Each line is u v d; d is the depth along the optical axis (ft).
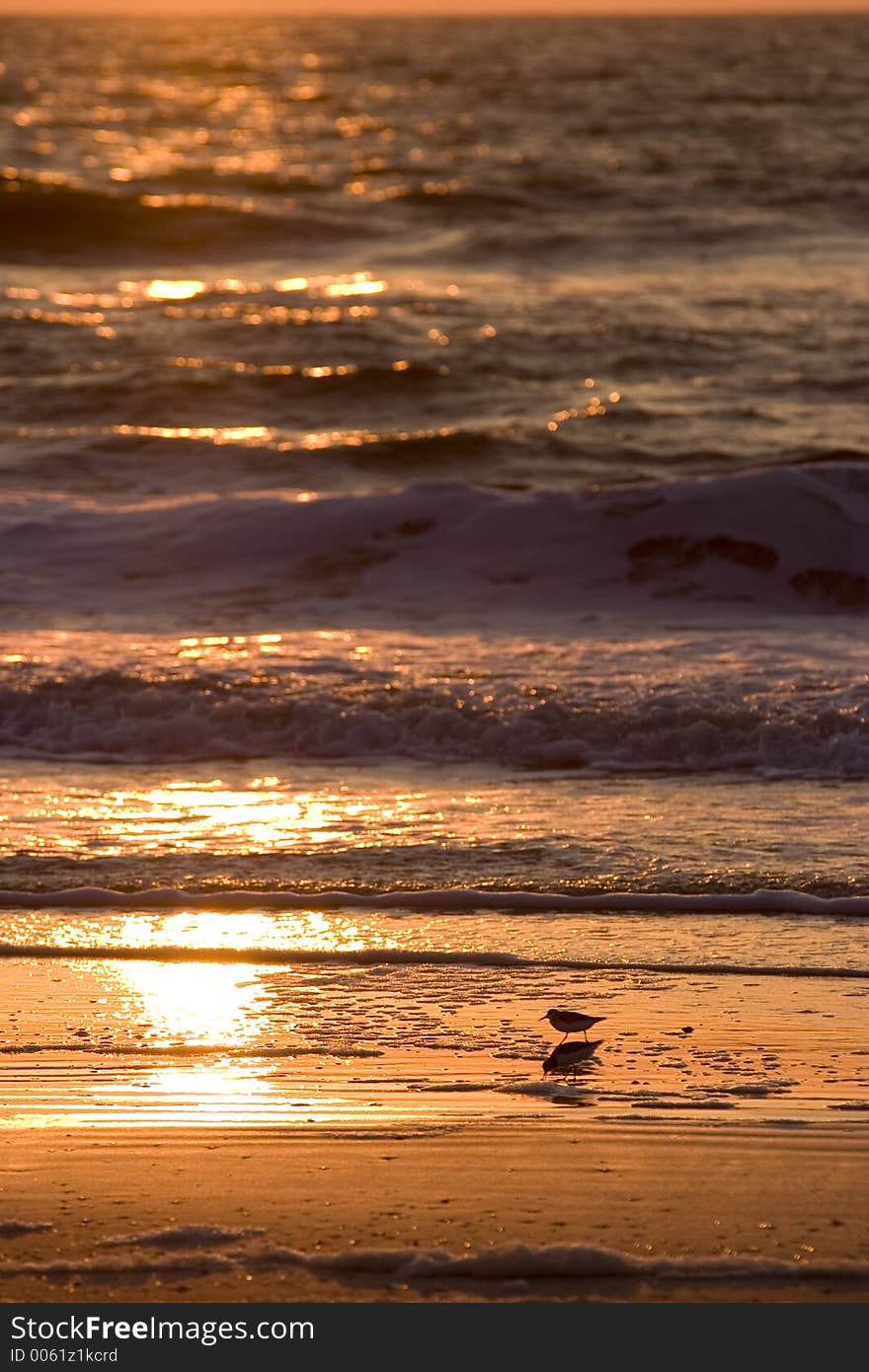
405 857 95.61
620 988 73.41
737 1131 55.62
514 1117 57.06
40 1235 47.60
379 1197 50.19
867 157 559.38
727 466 230.27
